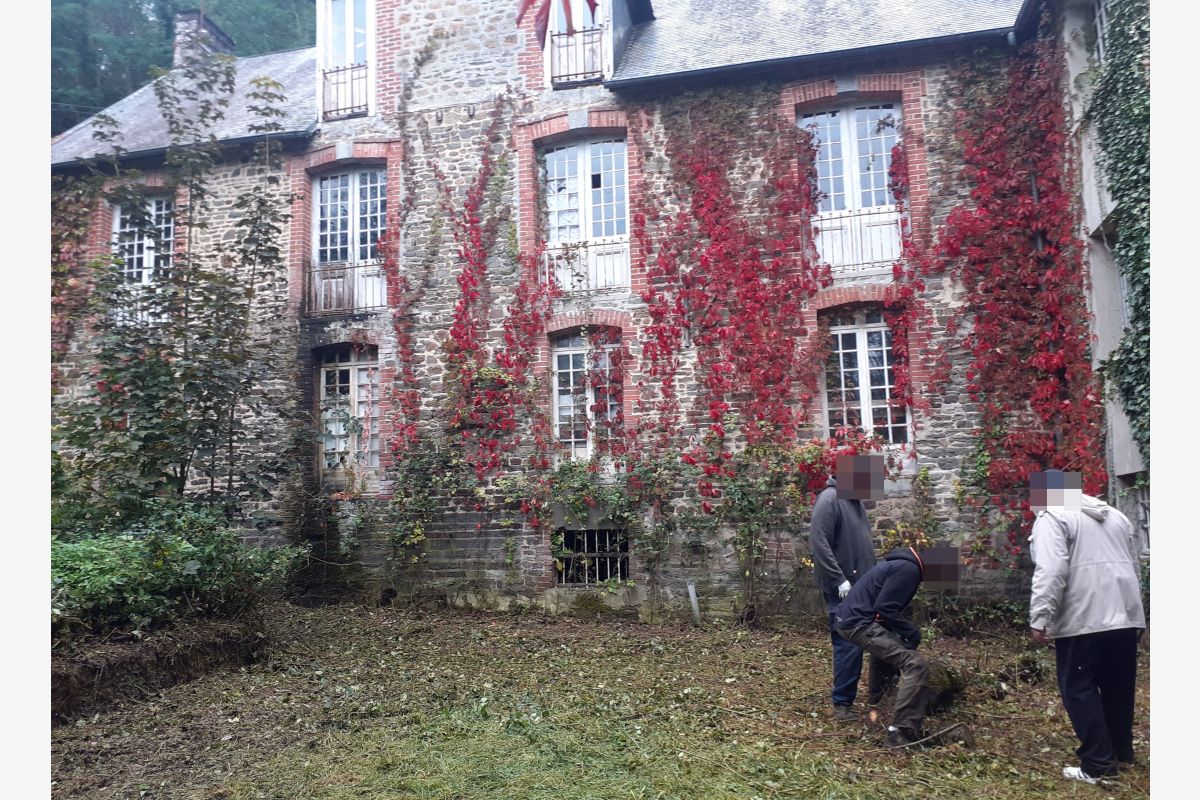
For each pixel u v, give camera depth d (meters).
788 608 9.35
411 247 11.27
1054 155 9.21
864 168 10.17
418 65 11.63
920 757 4.57
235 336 9.93
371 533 10.82
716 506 9.71
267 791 4.35
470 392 10.75
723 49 10.70
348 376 11.68
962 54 9.73
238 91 13.84
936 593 8.89
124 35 20.30
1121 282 8.41
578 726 5.32
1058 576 4.11
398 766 4.66
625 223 10.87
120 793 4.41
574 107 10.90
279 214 10.79
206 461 10.03
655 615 9.75
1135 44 7.55
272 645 7.90
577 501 10.10
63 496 8.21
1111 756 4.13
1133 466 7.82
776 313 9.88
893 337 9.68
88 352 11.70
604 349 10.52
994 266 9.29
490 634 8.97
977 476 9.09
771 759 4.59
